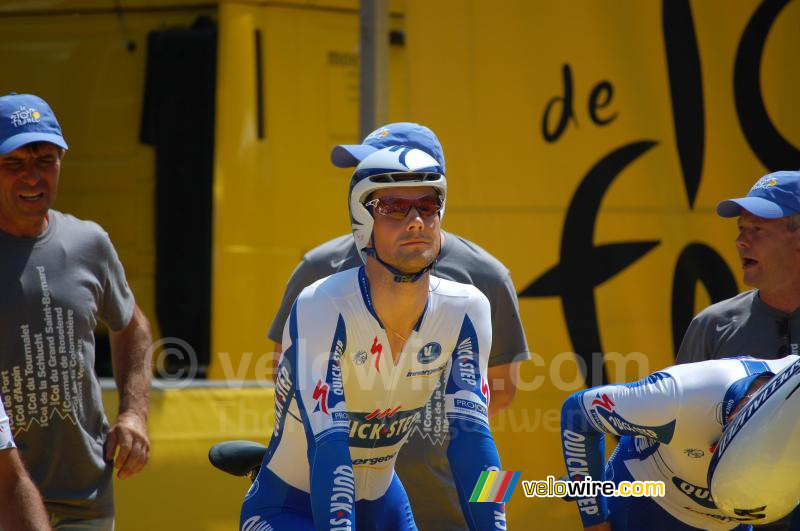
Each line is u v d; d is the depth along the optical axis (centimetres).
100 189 1769
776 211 1076
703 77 1540
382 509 899
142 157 1767
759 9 1559
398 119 1798
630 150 1518
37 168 1033
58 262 1052
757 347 1111
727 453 814
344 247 1147
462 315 821
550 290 1484
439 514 1111
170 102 1755
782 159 1561
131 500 1323
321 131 1752
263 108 1714
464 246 1152
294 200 1725
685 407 867
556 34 1491
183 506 1334
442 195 782
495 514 778
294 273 1161
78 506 1045
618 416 890
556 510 1435
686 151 1531
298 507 835
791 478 792
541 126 1486
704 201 1535
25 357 1019
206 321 1747
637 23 1519
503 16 1472
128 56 1769
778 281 1095
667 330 1514
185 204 1755
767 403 796
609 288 1504
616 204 1511
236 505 1353
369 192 771
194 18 1769
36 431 1022
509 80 1474
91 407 1067
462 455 788
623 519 993
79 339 1051
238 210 1689
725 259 1535
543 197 1487
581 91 1501
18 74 1767
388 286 783
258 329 1689
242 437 1367
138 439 1097
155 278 1753
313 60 1750
